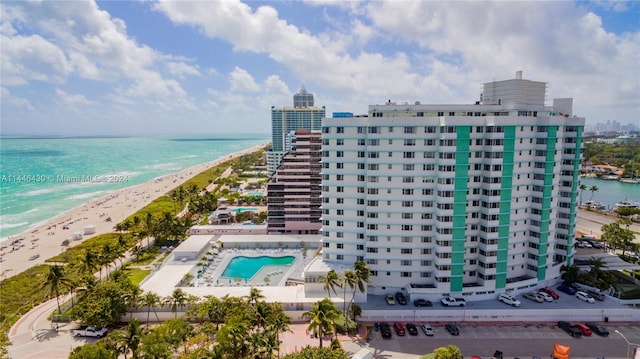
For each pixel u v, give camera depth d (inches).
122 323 3656.5
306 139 6240.2
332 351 2551.7
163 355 2610.7
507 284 3855.8
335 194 4033.0
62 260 5605.3
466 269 3929.6
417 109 3912.4
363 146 3887.8
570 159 4128.9
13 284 4618.6
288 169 6274.6
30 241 6766.7
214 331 3110.2
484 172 3764.8
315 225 6323.8
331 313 2787.9
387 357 3026.6
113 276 3981.3
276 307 3351.4
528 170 3917.3
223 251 5743.1
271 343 2664.9
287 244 5925.2
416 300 3767.2
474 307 3671.3
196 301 3654.0
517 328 3459.6
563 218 4232.3
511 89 4040.4
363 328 3459.6
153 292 3924.7
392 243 3895.2
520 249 4025.6
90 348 2586.1
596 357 3011.8
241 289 4015.8
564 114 4323.3
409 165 3762.3
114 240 6501.0
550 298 3799.2
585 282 4050.2
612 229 5305.1
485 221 3772.1
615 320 3572.8
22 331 3479.3
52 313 3747.5
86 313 3341.5
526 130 3823.8
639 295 3846.0
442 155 3636.8
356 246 4042.8
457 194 3673.7
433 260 3868.1
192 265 4909.0
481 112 3897.6
